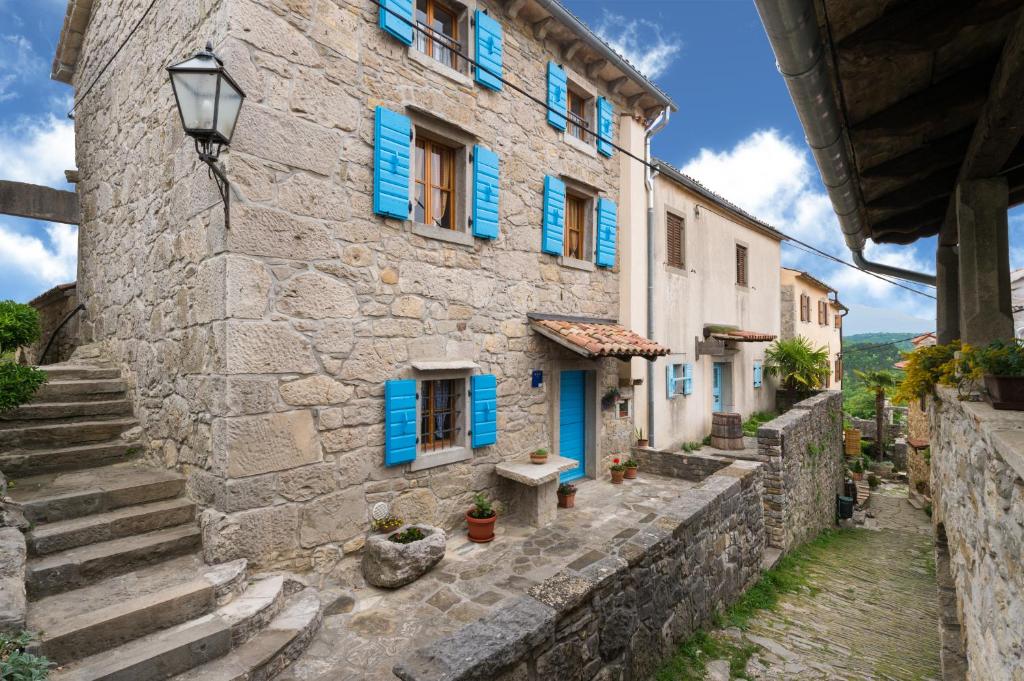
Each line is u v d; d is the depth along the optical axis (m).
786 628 5.02
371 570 4.17
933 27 2.35
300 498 4.12
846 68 2.64
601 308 7.75
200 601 3.18
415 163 5.30
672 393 9.53
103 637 2.80
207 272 3.94
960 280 3.49
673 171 9.33
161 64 4.81
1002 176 3.39
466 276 5.60
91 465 4.60
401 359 4.91
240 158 3.82
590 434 7.65
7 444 4.34
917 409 12.95
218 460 3.76
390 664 3.15
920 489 12.24
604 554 3.73
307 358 4.20
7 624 2.43
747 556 5.91
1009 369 2.62
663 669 3.93
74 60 7.44
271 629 3.27
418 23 5.39
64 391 5.08
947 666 3.41
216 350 3.80
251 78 3.89
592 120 7.66
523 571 4.47
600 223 7.59
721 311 11.47
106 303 6.16
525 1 6.11
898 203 4.34
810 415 9.08
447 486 5.35
